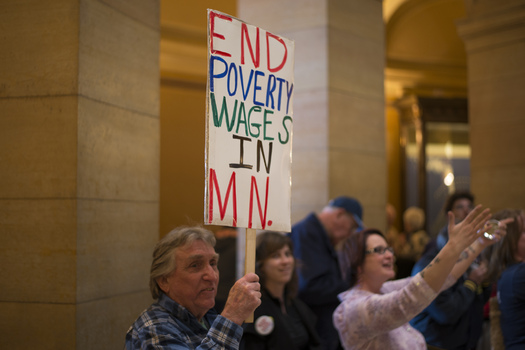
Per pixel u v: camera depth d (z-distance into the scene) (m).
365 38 5.50
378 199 5.54
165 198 8.82
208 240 1.95
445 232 3.39
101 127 2.95
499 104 6.62
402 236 8.04
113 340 2.98
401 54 10.27
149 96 3.38
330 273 3.69
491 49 6.69
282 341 2.87
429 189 10.30
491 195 6.64
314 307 3.65
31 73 2.84
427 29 10.35
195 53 8.86
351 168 5.30
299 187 5.22
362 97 5.43
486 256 3.25
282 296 3.05
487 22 6.66
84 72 2.84
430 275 2.30
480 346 3.68
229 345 1.77
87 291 2.80
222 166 1.90
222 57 1.94
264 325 2.84
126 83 3.17
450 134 10.44
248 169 1.97
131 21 3.23
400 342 2.53
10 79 2.86
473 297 3.27
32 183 2.81
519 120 6.47
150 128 3.38
